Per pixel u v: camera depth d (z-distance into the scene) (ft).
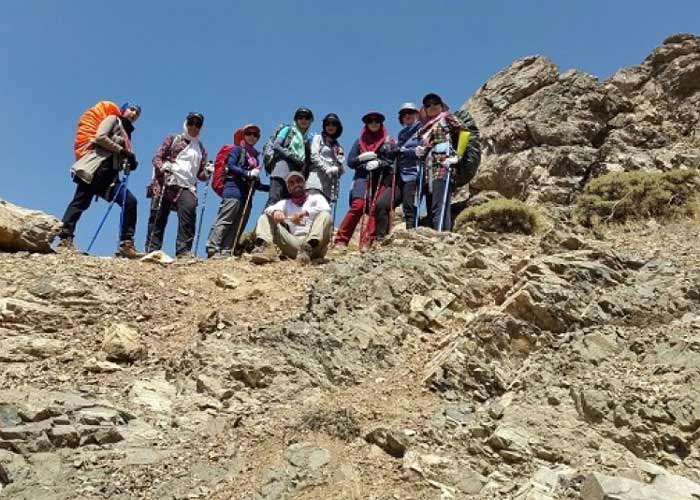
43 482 21.62
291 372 28.68
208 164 50.03
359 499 21.09
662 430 23.89
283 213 44.65
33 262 38.58
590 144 80.48
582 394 25.59
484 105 91.25
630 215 55.21
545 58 92.38
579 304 31.12
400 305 34.32
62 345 30.40
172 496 21.53
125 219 45.34
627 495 19.15
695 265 35.29
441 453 23.43
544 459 23.16
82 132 45.37
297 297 36.91
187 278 40.14
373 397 27.40
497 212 52.44
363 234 50.31
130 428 24.85
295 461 22.84
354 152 50.29
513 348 29.71
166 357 30.53
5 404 24.14
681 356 26.96
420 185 48.03
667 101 83.20
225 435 24.73
